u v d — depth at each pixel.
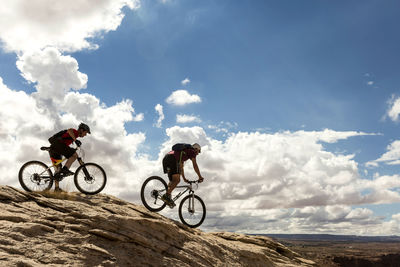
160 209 9.73
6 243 5.54
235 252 9.80
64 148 8.80
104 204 8.68
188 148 9.86
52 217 6.95
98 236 6.85
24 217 6.50
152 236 7.69
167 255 7.62
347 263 121.75
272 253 12.68
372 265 131.50
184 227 9.49
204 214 10.34
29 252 5.59
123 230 7.18
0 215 6.26
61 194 8.46
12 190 7.59
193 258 8.00
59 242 6.19
